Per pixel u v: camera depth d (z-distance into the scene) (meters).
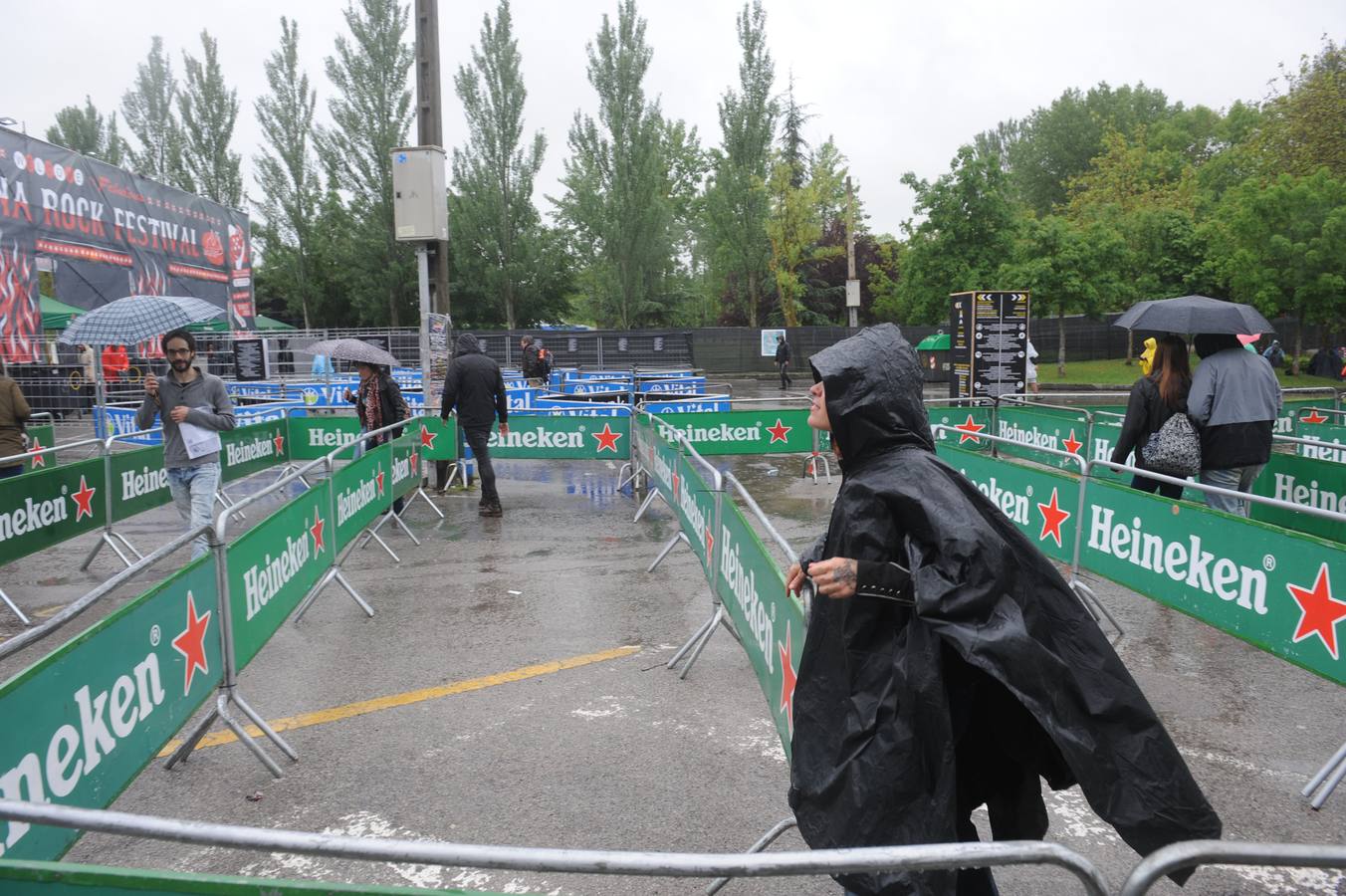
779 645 3.29
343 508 6.14
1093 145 69.31
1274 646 3.82
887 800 1.95
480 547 8.06
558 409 13.02
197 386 6.75
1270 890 3.08
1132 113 70.38
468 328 44.56
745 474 11.99
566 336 34.59
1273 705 4.58
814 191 45.50
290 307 45.31
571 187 46.41
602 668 5.11
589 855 1.46
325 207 43.53
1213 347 5.80
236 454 9.16
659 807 3.58
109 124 46.66
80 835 2.60
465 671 5.07
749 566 4.02
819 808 2.08
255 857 3.32
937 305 35.44
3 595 5.98
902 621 2.09
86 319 7.82
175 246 21.36
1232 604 4.09
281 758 4.03
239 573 3.98
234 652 3.87
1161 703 4.61
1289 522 6.57
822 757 2.11
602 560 7.57
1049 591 2.03
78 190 17.89
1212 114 64.00
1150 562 4.68
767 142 43.88
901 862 1.47
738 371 38.00
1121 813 1.88
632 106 41.81
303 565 5.07
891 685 2.01
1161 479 4.67
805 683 2.19
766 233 44.28
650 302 43.75
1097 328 40.28
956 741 2.05
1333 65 33.06
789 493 10.50
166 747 4.14
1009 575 1.94
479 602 6.36
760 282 46.69
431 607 6.25
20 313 16.22
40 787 2.38
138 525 9.45
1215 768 3.91
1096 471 9.02
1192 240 35.66
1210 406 5.67
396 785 3.77
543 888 3.10
